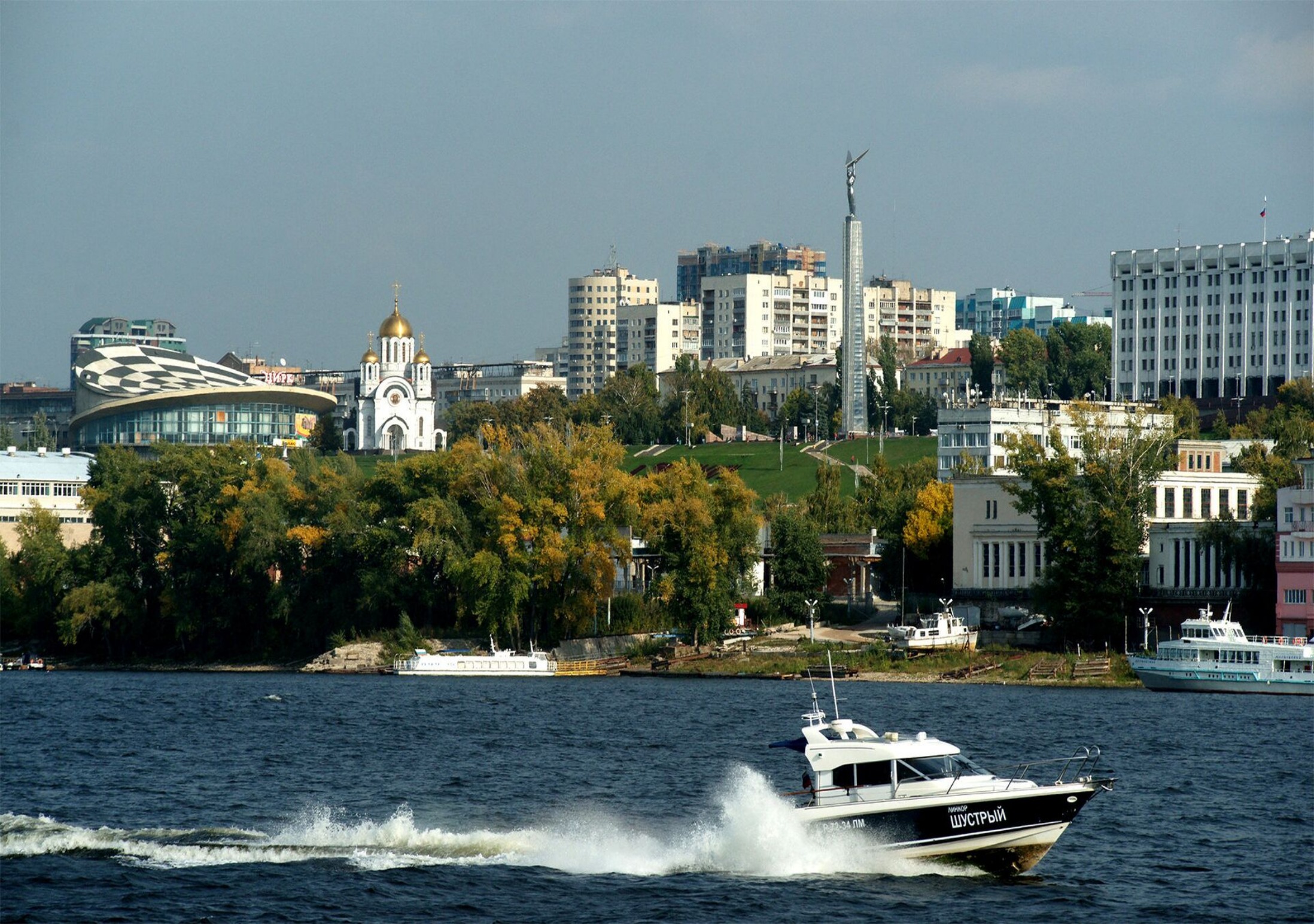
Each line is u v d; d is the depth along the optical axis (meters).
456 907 109.88
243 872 118.88
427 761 174.62
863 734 117.75
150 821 140.50
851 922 105.56
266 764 173.25
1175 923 106.81
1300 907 111.44
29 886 115.00
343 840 128.25
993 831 113.50
